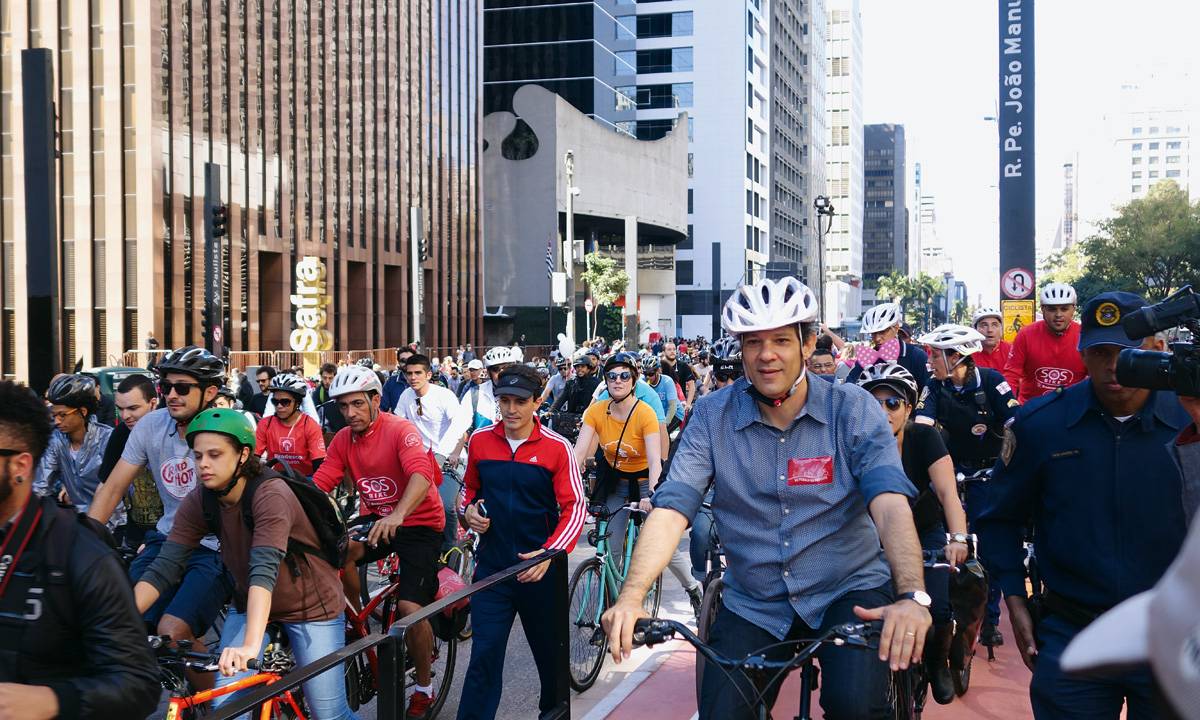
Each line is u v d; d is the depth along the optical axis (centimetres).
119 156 3819
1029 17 2220
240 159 4428
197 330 4078
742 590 368
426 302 6284
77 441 657
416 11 6175
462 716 536
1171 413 353
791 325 342
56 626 292
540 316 7238
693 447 365
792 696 573
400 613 600
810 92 14400
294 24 4859
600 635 698
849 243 17338
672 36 10650
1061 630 366
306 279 3088
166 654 412
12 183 3800
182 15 4022
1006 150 2255
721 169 10606
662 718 611
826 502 349
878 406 352
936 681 555
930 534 566
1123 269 8200
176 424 562
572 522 545
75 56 3834
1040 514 382
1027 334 895
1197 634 82
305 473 819
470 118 6988
